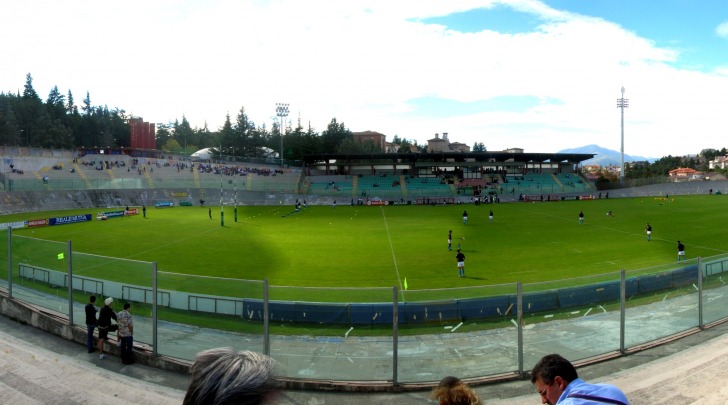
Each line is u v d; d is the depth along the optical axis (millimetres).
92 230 51031
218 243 43188
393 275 30281
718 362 11188
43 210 70125
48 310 15117
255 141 152625
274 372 1991
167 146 174000
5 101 125688
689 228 52219
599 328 13086
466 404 3936
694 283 15016
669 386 10070
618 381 10836
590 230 52156
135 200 83812
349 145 145875
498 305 12977
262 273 30688
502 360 12047
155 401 10156
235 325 12328
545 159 114625
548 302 13070
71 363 12125
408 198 99875
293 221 63344
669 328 14211
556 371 4039
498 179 111312
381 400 10766
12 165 81750
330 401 10719
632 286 14109
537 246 41750
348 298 13695
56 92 155375
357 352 11867
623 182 109500
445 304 12891
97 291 14258
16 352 12688
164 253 37688
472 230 53562
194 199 89750
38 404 9859
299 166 122312
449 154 104938
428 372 11750
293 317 13133
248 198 93125
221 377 1799
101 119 163625
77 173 87250
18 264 16062
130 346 12727
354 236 48906
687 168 195000
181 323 12789
